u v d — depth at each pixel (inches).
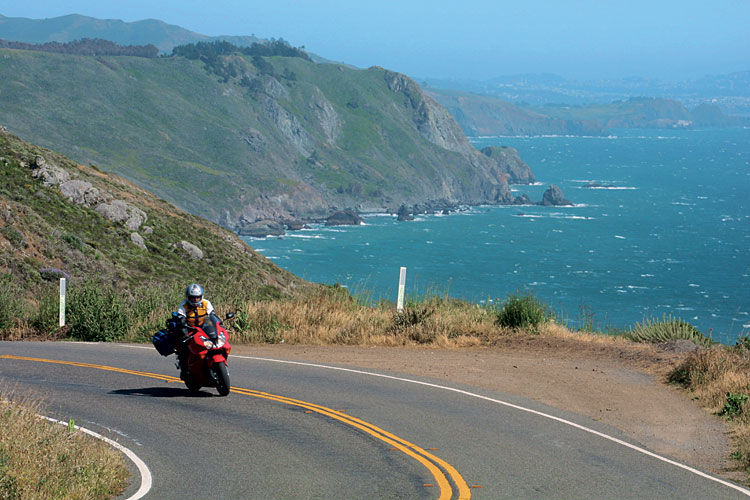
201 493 477.4
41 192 2773.1
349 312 1286.9
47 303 1344.7
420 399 770.2
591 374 904.3
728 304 7559.1
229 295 1445.6
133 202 3299.7
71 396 765.9
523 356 1015.6
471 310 1273.4
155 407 721.0
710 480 550.9
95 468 494.6
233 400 754.8
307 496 473.7
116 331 1244.5
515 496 486.9
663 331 1098.7
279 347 1111.0
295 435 626.8
